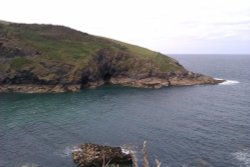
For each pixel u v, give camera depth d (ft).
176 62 588.50
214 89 485.56
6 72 462.60
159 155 203.51
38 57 489.26
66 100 389.60
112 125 276.21
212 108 353.10
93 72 505.66
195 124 282.56
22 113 318.45
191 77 545.44
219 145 224.53
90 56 519.60
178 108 350.43
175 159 197.47
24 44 508.12
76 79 472.44
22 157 199.72
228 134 252.01
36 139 234.79
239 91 472.03
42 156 201.77
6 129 260.01
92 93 442.09
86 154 195.62
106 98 403.75
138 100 392.68
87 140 233.55
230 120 298.97
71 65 485.56
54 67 475.72
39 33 560.61
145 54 590.14
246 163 192.44
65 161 194.59
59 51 515.09
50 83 463.01
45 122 284.20
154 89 481.05
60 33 583.58
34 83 464.65
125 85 520.42
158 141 232.12
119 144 225.35
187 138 240.12
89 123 281.95
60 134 247.70
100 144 225.15
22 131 254.88
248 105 371.97
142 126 273.95
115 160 192.85
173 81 527.81
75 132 253.44
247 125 280.51
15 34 523.70
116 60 550.77
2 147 216.74
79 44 556.10
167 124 281.54
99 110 335.26
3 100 385.91
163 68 545.44
